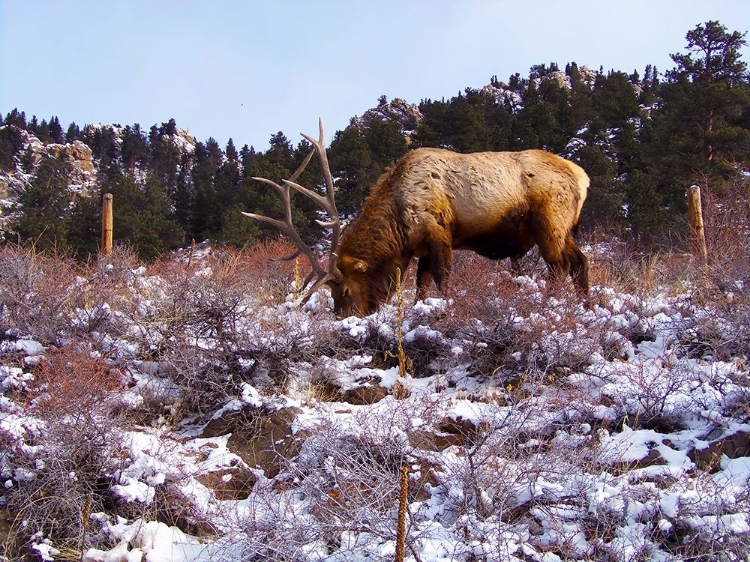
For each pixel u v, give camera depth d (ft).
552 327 18.47
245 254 39.52
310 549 12.51
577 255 25.57
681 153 83.10
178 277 21.35
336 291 25.31
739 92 85.35
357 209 91.86
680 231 58.08
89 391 15.53
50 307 19.99
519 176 25.32
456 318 19.60
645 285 25.81
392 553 11.78
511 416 15.15
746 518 11.73
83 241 79.10
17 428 14.76
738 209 40.29
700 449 14.52
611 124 113.09
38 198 107.34
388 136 99.19
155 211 99.35
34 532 13.69
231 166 161.58
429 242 25.11
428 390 17.94
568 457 14.10
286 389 18.38
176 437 16.80
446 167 25.46
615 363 18.31
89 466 14.43
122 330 20.13
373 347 20.49
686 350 19.45
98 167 280.72
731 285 21.49
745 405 15.23
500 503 13.07
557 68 302.66
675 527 12.02
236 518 13.29
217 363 18.29
